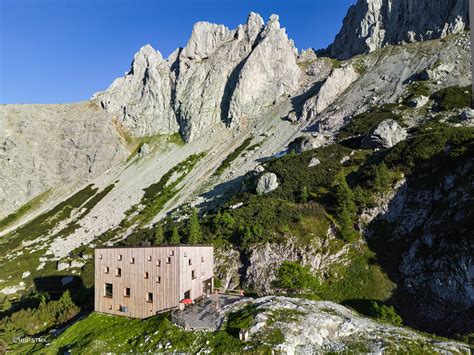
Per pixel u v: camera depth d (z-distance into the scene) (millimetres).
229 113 149250
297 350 28734
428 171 61781
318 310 36312
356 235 57688
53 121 171750
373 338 30781
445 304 43438
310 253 55938
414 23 143125
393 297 47312
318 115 123938
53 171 155000
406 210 58562
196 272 43656
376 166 67688
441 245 48094
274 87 153125
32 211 138625
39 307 54438
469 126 77062
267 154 112688
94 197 129000
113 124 169625
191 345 31000
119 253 43438
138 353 31656
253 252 58312
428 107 95125
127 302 41938
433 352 28672
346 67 136000
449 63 114125
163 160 141875
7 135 162500
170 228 85438
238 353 28297
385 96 112438
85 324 41375
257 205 70750
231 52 171375
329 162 82500
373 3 156750
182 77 170500
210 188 105688
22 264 92250
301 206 66875
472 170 54719
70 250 97438
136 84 183500
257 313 34188
